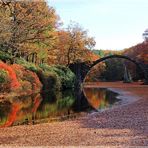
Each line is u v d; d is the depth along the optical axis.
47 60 103.81
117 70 191.50
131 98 69.88
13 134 30.23
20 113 45.94
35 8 73.75
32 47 79.50
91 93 91.75
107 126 33.22
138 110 45.06
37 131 31.55
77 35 114.50
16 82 65.88
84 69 116.44
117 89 107.81
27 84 72.62
